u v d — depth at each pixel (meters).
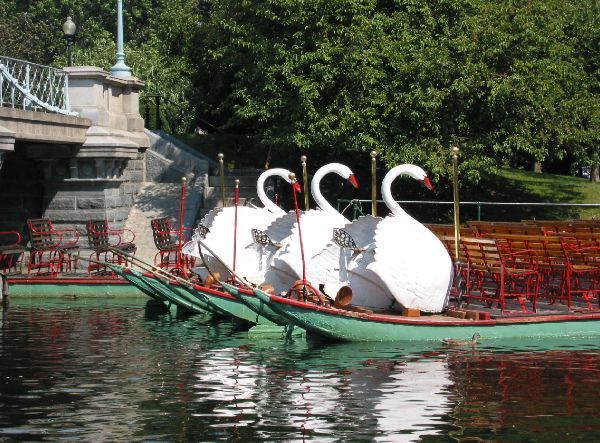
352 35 28.91
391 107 29.00
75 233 27.45
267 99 30.39
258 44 29.89
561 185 38.03
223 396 13.04
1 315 20.73
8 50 48.09
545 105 29.05
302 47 29.59
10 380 14.08
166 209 29.72
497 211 34.66
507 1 29.97
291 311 16.52
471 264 18.70
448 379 13.94
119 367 14.99
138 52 44.28
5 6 53.22
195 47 34.59
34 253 24.83
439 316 17.56
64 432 11.36
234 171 33.22
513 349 16.23
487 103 29.05
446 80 28.81
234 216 21.09
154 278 20.25
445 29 29.59
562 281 19.44
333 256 18.30
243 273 20.50
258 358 15.63
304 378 14.06
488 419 11.80
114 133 28.05
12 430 11.45
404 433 11.26
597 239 19.39
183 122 42.56
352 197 33.97
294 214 19.78
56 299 23.52
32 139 24.23
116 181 27.84
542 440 10.98
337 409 12.30
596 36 33.75
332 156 34.59
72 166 27.25
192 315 20.69
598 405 12.45
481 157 29.45
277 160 35.03
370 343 16.80
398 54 28.98
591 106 31.05
